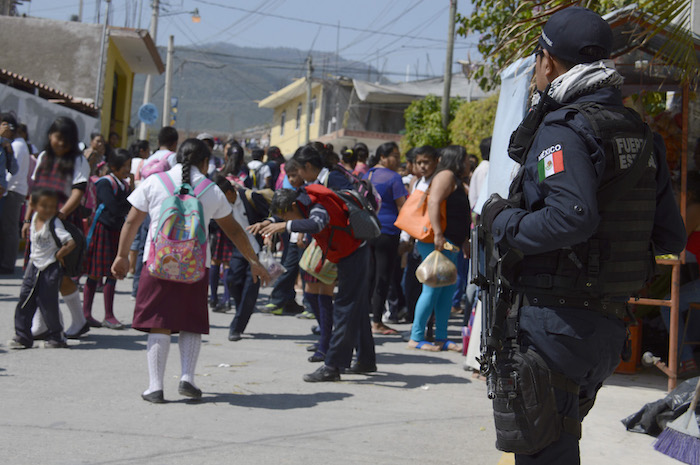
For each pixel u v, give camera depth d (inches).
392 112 1679.4
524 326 106.3
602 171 101.1
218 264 393.4
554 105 107.8
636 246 106.1
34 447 163.3
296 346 305.3
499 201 109.8
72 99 752.3
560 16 110.9
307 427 189.9
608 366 108.4
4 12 1030.4
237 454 165.8
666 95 281.1
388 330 352.5
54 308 271.1
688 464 154.7
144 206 209.5
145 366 251.9
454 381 252.1
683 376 245.9
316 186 236.8
